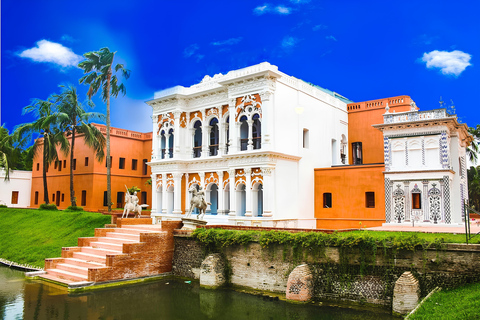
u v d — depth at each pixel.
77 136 46.72
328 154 36.72
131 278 22.08
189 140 36.22
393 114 27.50
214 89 33.53
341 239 17.11
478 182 41.22
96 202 43.97
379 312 15.73
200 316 16.48
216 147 35.00
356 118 40.50
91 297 19.05
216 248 21.72
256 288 19.64
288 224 30.52
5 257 30.25
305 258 18.12
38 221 37.16
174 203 35.66
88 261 23.09
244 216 30.47
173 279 22.86
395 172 26.84
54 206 42.44
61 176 49.09
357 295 16.72
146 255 22.80
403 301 14.87
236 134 31.52
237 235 20.27
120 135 47.00
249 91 30.67
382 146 38.44
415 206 26.19
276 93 30.50
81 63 38.09
